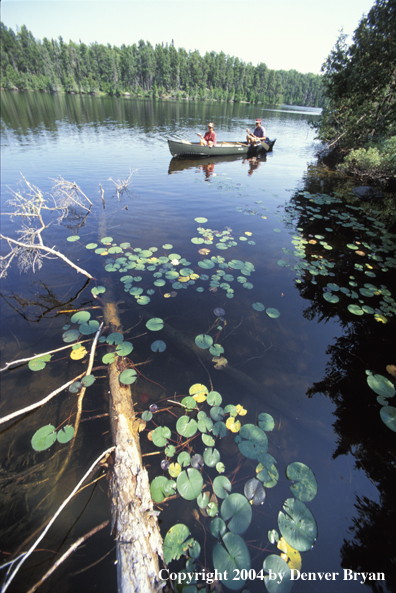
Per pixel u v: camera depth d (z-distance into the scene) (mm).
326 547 1438
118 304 3111
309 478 1681
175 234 4695
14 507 1578
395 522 1540
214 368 2418
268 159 11820
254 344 2684
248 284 3510
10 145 10555
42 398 2137
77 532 1488
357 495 1655
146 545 1396
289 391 2262
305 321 2998
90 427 1975
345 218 5844
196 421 1962
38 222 5070
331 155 12758
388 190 8359
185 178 8086
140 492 1581
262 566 1358
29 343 2580
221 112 30984
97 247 4219
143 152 10953
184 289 3373
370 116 10781
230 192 7047
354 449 1891
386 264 4199
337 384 2328
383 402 2184
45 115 20281
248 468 1775
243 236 4758
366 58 9828
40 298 3189
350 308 3170
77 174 7754
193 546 1404
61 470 1739
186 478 1650
